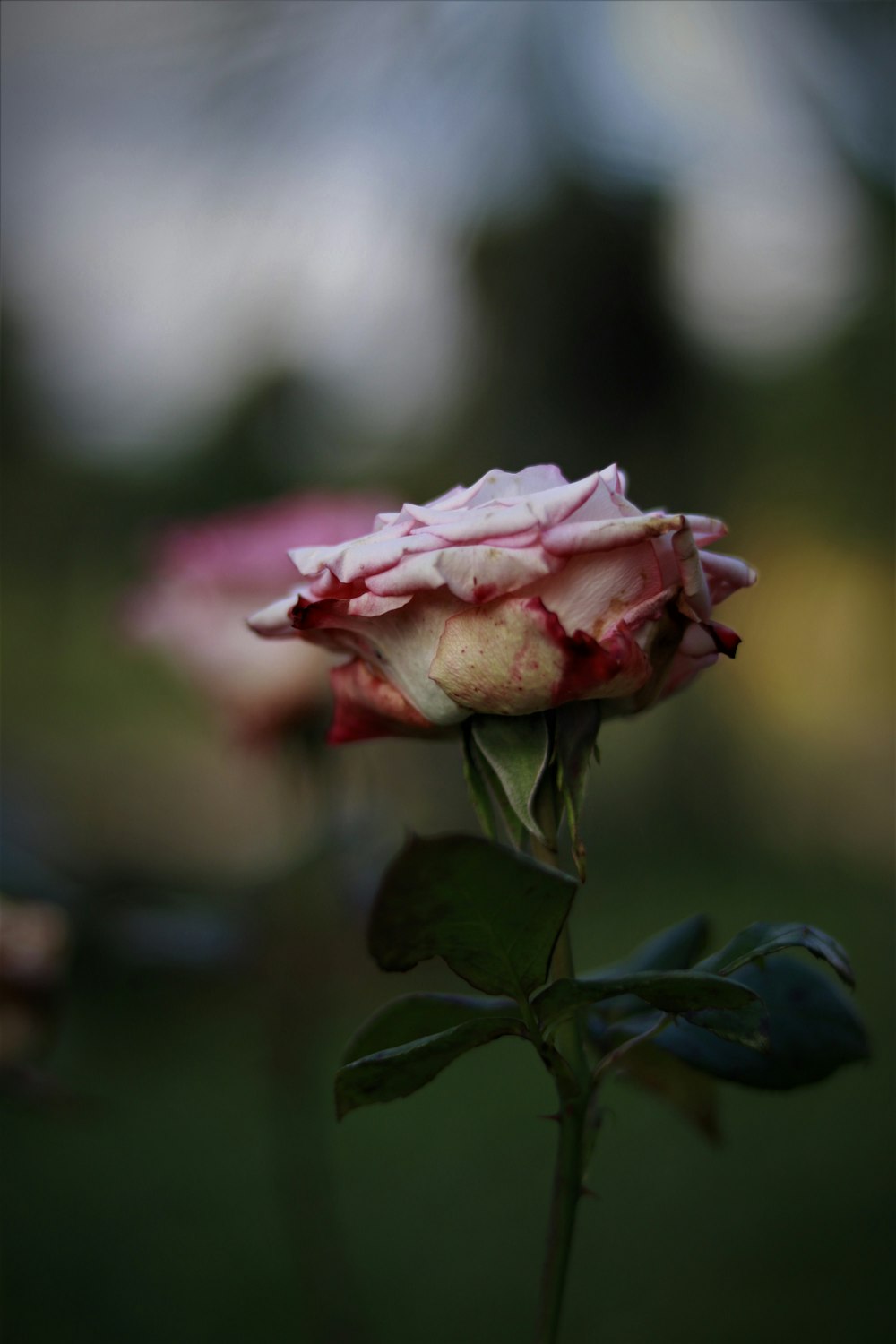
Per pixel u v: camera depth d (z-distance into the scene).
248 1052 1.44
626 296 1.37
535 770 0.35
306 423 1.66
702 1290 0.94
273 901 0.85
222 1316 0.96
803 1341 0.87
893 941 1.60
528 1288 0.99
